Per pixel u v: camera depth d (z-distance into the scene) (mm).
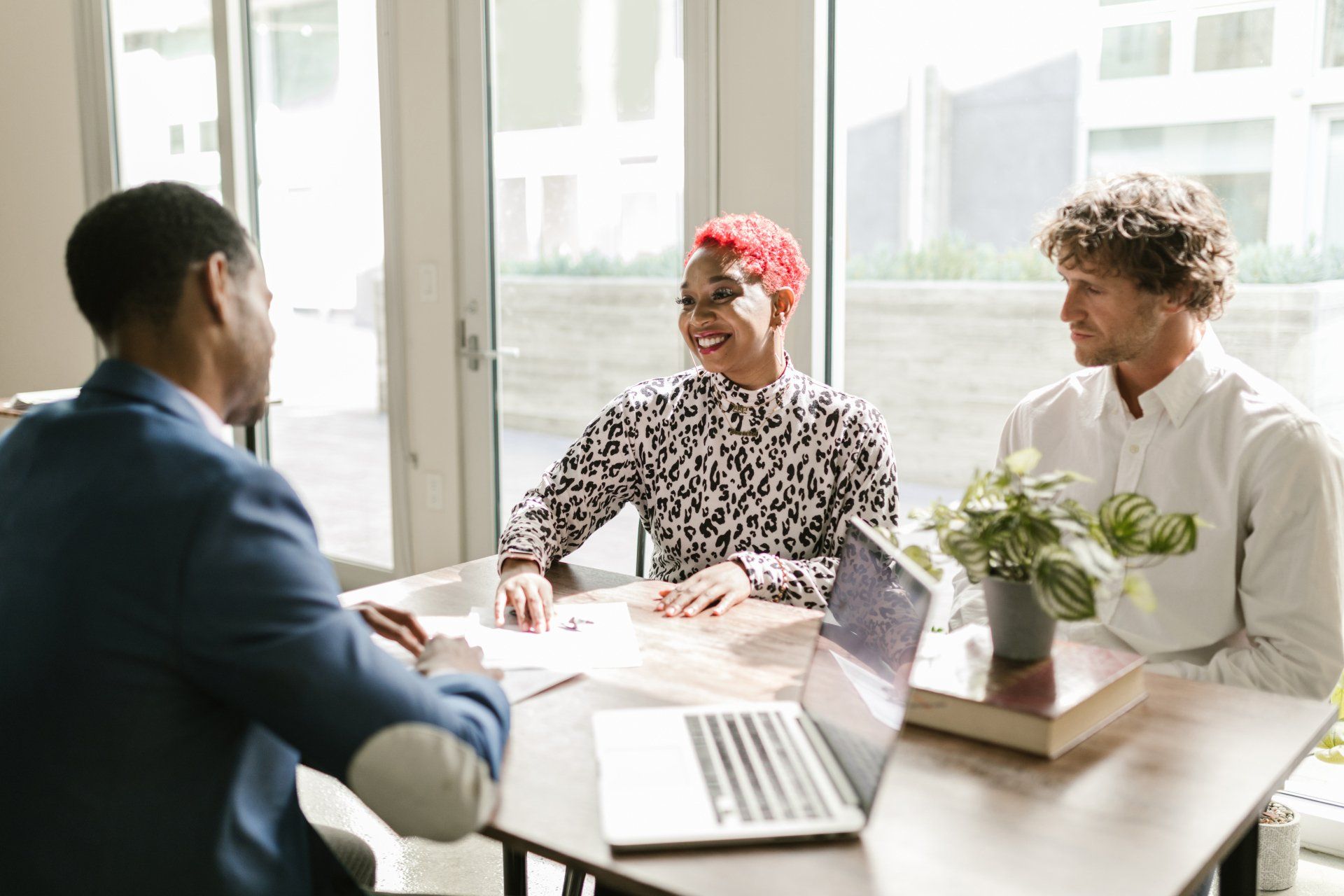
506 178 3371
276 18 3873
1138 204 1533
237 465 947
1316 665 1484
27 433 1015
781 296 1890
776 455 1900
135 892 926
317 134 3832
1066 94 8375
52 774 917
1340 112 2689
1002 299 7512
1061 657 1315
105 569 906
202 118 4125
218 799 957
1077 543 1110
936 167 9242
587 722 1245
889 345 8008
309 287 3967
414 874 2260
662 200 3053
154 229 997
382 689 929
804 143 2709
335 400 3973
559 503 1956
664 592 1753
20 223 4641
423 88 3463
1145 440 1652
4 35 4531
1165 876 938
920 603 1011
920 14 8867
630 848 977
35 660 910
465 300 3500
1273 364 2854
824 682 1223
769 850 978
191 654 903
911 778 1115
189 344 1021
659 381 2029
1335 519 1513
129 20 4270
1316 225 2762
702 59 2844
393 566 3881
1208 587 1587
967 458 7836
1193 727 1251
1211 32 2990
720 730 1198
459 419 3588
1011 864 957
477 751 1020
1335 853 2355
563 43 3172
